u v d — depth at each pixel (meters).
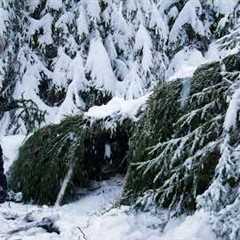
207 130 6.33
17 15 14.20
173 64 13.96
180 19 14.34
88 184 8.47
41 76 14.09
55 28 14.13
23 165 8.47
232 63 6.80
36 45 14.33
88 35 14.13
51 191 8.10
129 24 14.32
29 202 8.27
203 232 5.61
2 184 8.11
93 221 6.68
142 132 7.25
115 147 8.51
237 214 5.34
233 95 5.70
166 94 7.16
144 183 6.96
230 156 5.58
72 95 13.34
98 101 13.55
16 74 13.98
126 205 7.05
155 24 14.16
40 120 13.16
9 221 7.21
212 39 14.30
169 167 6.62
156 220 6.47
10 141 9.50
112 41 14.23
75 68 13.64
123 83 13.60
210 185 5.80
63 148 8.18
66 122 8.41
